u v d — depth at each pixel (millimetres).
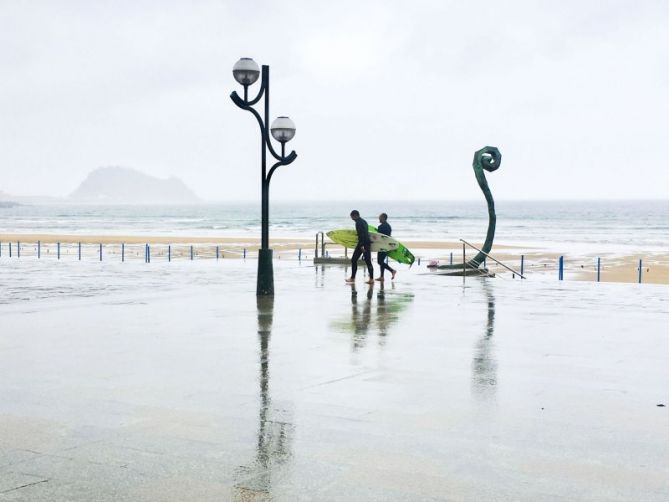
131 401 7348
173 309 14789
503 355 9945
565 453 5750
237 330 12031
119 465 5414
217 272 26797
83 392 7727
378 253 21609
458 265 27047
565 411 7051
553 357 9805
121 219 177750
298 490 4930
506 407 7195
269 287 17391
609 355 9977
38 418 6695
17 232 95188
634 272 34031
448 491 4922
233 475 5215
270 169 17203
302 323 12852
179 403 7277
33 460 5512
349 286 20078
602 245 65375
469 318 13586
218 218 185875
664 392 7852
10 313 14141
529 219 168250
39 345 10586
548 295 17781
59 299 16828
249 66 16125
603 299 16969
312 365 9211
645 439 6141
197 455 5656
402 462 5520
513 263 39812
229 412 6949
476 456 5672
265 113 16844
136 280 23016
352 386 8062
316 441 6043
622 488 4988
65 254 43375
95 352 10039
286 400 7426
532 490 4945
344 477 5188
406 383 8227
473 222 148625
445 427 6477
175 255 43031
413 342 10945
